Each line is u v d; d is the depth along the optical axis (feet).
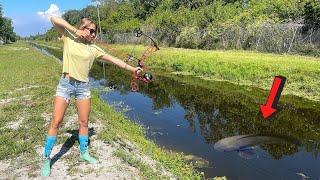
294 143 33.99
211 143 33.86
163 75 80.18
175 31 174.91
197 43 151.12
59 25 20.01
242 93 57.36
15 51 165.37
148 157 27.22
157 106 49.75
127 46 168.66
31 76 65.57
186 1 216.33
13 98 44.75
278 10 123.75
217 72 74.33
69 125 31.22
